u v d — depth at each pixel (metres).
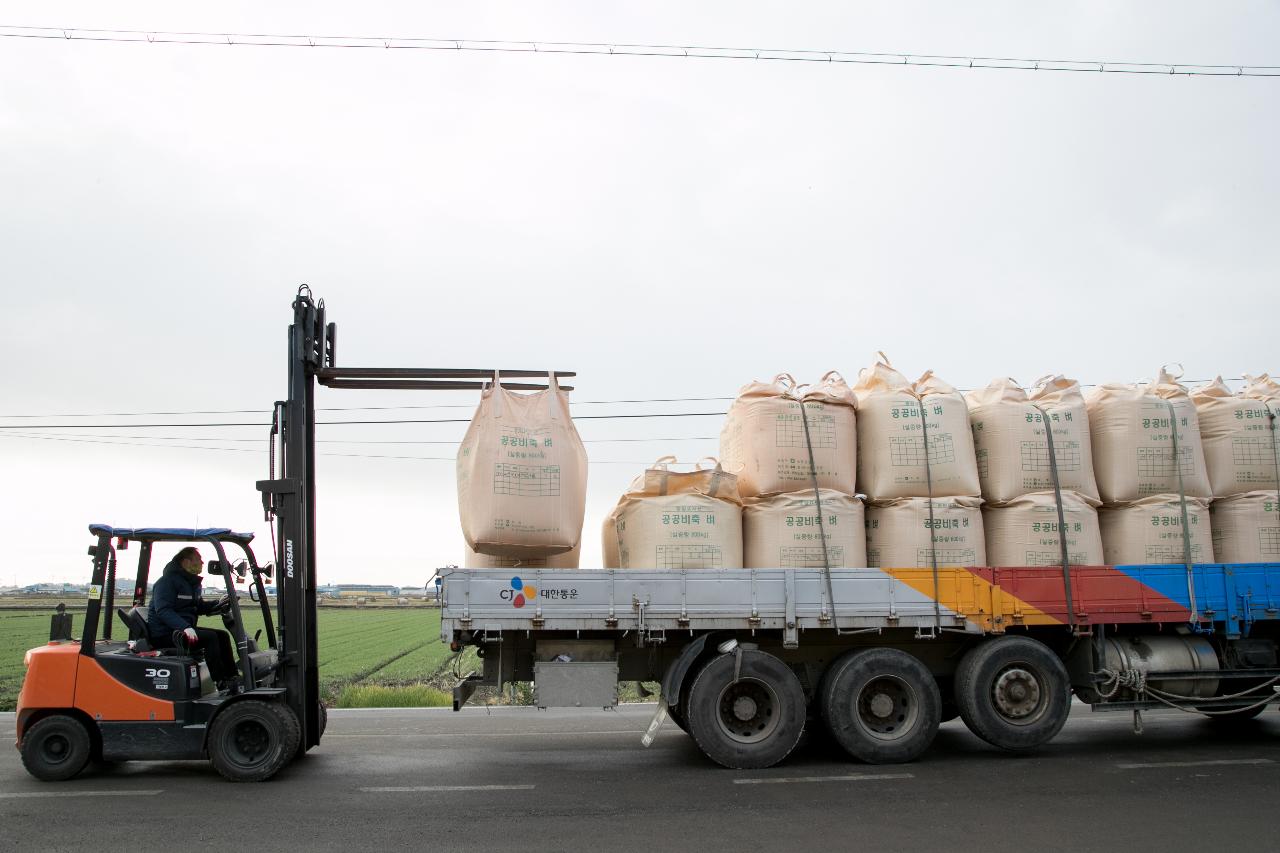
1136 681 8.51
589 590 7.88
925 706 8.18
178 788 7.37
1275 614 8.71
